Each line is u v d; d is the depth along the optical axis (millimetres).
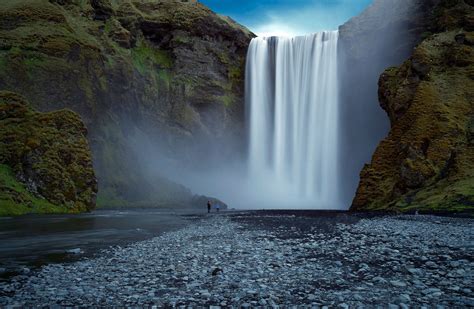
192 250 17906
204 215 47844
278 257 15445
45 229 28781
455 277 11539
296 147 97375
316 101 94812
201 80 103938
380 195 51500
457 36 59281
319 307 8930
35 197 50500
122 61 91188
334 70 91938
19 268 14203
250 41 111375
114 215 47250
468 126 48375
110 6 102312
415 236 21672
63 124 58594
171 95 100875
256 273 12555
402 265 13508
